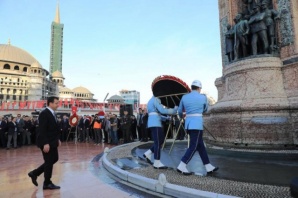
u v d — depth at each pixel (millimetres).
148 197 3912
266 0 8898
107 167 6301
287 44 8406
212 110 9172
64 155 9641
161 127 5840
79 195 4176
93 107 57594
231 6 11266
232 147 7867
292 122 7316
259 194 3488
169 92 6500
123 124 14211
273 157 6406
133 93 134625
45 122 4688
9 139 13289
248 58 8625
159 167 5539
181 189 3723
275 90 8094
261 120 7523
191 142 5047
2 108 54906
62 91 119312
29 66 105562
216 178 4508
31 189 4672
